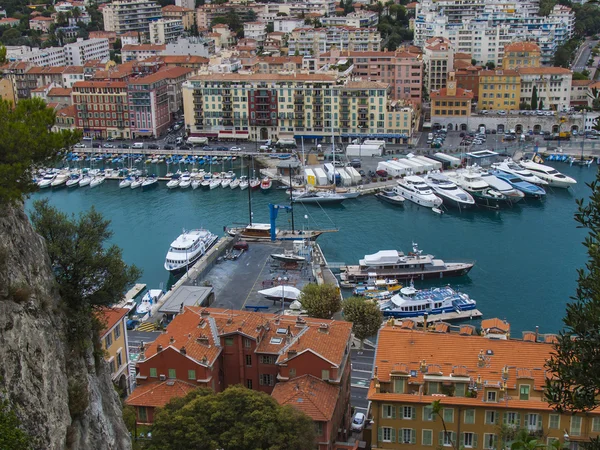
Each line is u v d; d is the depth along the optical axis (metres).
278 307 185.38
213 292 192.12
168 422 100.81
